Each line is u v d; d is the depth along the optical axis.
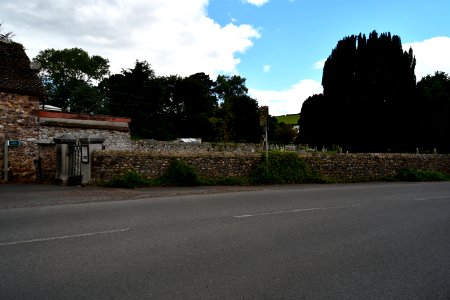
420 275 4.11
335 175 17.00
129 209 7.72
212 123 52.78
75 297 3.27
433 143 33.56
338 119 33.66
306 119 43.72
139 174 12.58
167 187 12.37
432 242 5.62
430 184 16.05
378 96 30.66
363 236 5.90
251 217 7.16
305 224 6.68
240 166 14.77
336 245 5.28
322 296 3.44
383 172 18.59
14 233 5.48
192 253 4.66
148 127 46.19
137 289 3.47
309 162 16.31
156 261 4.31
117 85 47.59
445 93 38.12
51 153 14.34
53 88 60.06
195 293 3.41
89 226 6.02
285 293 3.48
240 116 52.72
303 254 4.79
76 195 9.65
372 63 31.11
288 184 14.84
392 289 3.67
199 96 56.00
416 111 30.23
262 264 4.32
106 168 12.25
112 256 4.46
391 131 29.88
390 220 7.34
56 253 4.54
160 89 48.44
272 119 57.94
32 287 3.47
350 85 33.00
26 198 9.04
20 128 13.40
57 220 6.46
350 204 9.37
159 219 6.73
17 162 13.27
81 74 62.69
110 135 20.62
